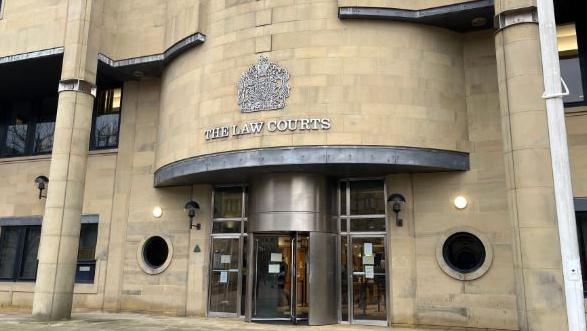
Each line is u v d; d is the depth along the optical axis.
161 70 17.36
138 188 17.55
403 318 13.63
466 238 13.72
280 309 14.38
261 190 14.35
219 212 16.36
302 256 14.13
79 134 15.24
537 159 10.65
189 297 15.98
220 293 15.80
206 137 14.21
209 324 13.76
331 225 14.43
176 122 15.50
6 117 20.48
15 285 18.72
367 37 13.48
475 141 13.86
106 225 17.61
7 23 17.44
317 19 13.67
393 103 13.20
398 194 14.02
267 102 13.51
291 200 13.95
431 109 13.46
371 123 13.02
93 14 16.11
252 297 14.38
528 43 11.14
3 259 19.30
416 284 13.73
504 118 11.30
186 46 15.30
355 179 14.92
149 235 17.03
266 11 14.08
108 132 18.72
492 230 13.30
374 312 14.08
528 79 11.01
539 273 10.23
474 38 14.38
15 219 19.23
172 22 16.17
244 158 13.41
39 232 19.08
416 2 13.59
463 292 13.26
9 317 15.30
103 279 17.20
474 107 14.03
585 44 13.62
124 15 17.31
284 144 13.13
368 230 14.57
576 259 6.39
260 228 14.12
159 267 16.67
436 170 13.78
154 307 16.44
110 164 18.14
